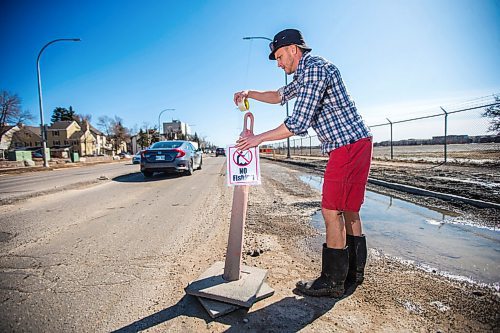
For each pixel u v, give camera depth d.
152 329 1.58
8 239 3.15
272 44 2.11
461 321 1.60
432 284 2.04
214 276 2.03
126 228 3.55
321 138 2.02
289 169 12.61
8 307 1.82
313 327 1.57
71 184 8.19
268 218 3.96
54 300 1.90
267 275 2.20
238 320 1.65
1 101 45.91
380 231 3.35
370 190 6.17
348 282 2.08
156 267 2.39
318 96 1.81
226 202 5.12
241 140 1.96
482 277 2.15
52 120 83.75
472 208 4.27
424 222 3.69
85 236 3.24
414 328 1.54
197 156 11.99
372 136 1.97
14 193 6.61
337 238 1.91
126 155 63.91
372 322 1.61
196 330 1.56
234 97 2.50
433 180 6.64
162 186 7.32
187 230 3.43
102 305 1.83
